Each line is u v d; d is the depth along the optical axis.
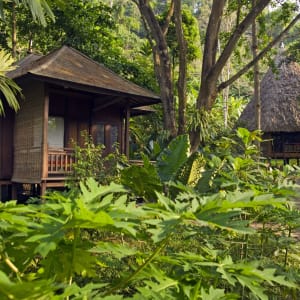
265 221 2.97
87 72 10.45
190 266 1.73
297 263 3.32
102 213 1.12
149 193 3.00
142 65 19.12
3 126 10.97
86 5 17.73
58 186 9.67
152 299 1.52
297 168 3.68
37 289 0.88
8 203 1.46
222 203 1.32
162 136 10.94
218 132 11.42
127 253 1.66
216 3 10.62
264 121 21.38
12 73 10.41
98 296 1.40
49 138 10.75
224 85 10.98
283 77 23.08
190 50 18.25
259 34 13.80
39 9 4.89
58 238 1.14
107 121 12.08
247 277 1.66
